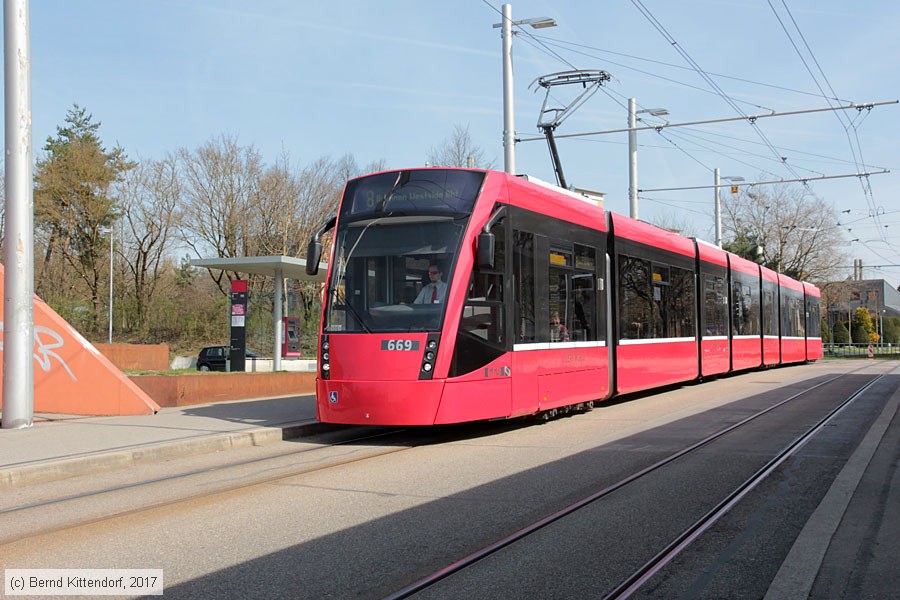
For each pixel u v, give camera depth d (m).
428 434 12.51
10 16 12.28
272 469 9.48
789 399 17.36
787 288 31.53
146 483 8.78
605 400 17.59
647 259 17.17
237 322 27.83
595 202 15.66
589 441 11.24
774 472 8.81
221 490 8.27
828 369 31.73
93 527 6.79
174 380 15.87
